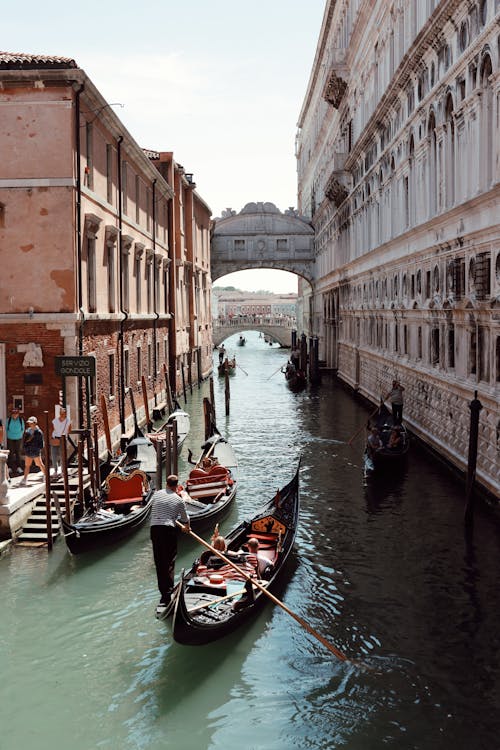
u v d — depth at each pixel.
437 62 18.64
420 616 10.77
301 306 76.12
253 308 147.50
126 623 10.87
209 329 51.12
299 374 40.69
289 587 11.89
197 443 24.73
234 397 36.97
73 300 17.41
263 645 10.12
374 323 30.22
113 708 8.80
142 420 26.48
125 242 23.28
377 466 18.66
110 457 18.69
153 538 10.63
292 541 13.14
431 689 8.91
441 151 18.38
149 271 28.55
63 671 9.60
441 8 16.69
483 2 14.89
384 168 26.69
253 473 19.75
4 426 17.42
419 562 12.73
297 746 8.03
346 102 36.69
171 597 10.37
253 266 56.12
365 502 16.38
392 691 8.91
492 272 14.48
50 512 13.19
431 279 19.64
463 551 13.10
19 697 9.04
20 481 15.18
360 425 27.30
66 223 17.33
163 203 32.41
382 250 27.05
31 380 17.48
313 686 9.11
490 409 14.76
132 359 24.78
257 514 13.91
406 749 7.86
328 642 9.80
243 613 10.35
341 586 11.88
